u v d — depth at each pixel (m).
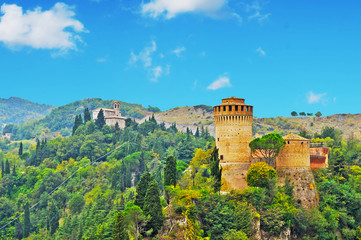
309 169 149.38
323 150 174.12
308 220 140.00
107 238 151.25
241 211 128.50
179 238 114.31
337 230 146.88
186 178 149.50
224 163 147.88
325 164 171.88
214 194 133.25
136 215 113.19
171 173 142.12
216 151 147.00
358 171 191.50
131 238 111.50
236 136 148.25
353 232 146.62
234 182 146.00
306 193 145.75
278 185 143.50
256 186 140.62
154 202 117.19
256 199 135.88
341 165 183.38
